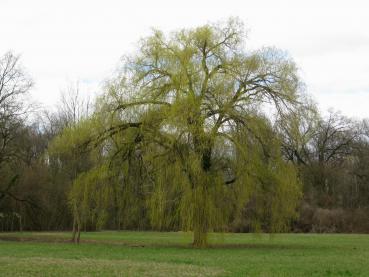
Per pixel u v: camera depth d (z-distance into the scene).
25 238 47.88
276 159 31.80
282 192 31.78
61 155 36.50
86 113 34.50
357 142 87.38
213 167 31.66
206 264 22.80
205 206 30.75
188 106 30.31
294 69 32.44
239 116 31.28
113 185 33.62
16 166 53.94
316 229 68.25
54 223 64.00
